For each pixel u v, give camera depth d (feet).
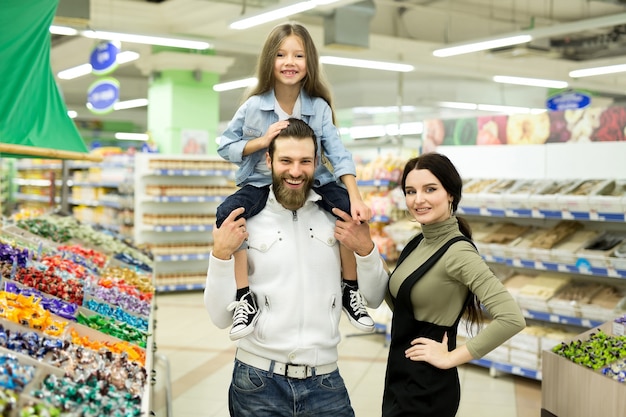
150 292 16.60
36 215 28.19
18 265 13.34
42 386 7.11
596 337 13.61
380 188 29.43
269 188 8.64
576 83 46.01
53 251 17.92
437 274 8.35
